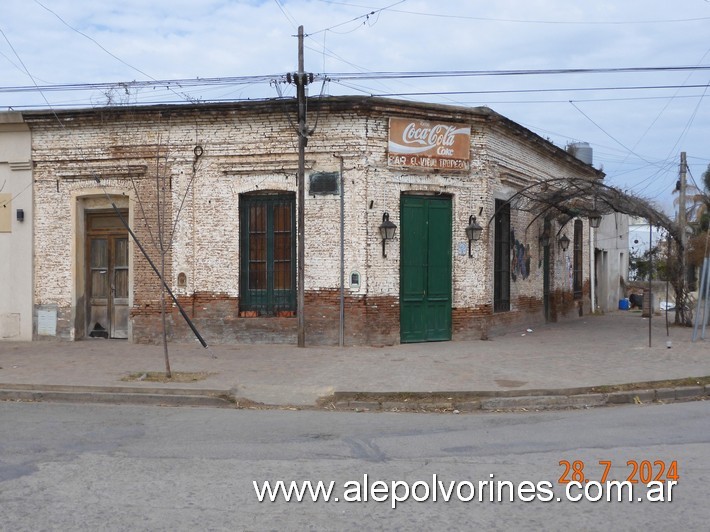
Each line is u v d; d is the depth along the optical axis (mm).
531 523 5762
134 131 16703
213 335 16375
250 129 16188
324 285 15867
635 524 5742
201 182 16438
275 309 16438
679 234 20344
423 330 16625
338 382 11938
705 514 5965
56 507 6062
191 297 16453
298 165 15758
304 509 6059
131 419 9875
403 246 16359
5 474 7043
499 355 14750
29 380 12109
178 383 11859
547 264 22922
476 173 17094
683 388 11758
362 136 15711
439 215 16828
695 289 22125
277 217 16453
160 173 16578
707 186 30734
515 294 19578
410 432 9047
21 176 17266
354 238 15734
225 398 11156
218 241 16359
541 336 18422
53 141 17109
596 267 30859
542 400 11047
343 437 8734
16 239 17297
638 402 11414
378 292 15914
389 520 5820
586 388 11469
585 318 25328
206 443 8383
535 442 8453
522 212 20047
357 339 15766
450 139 16594
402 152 16031
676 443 8352
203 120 16328
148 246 16703
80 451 7980
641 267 42344
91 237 17531
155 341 16594
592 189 18062
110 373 12750
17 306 17266
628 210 18812
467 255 17062
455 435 8867
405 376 12414
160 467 7305
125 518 5797
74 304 17094
